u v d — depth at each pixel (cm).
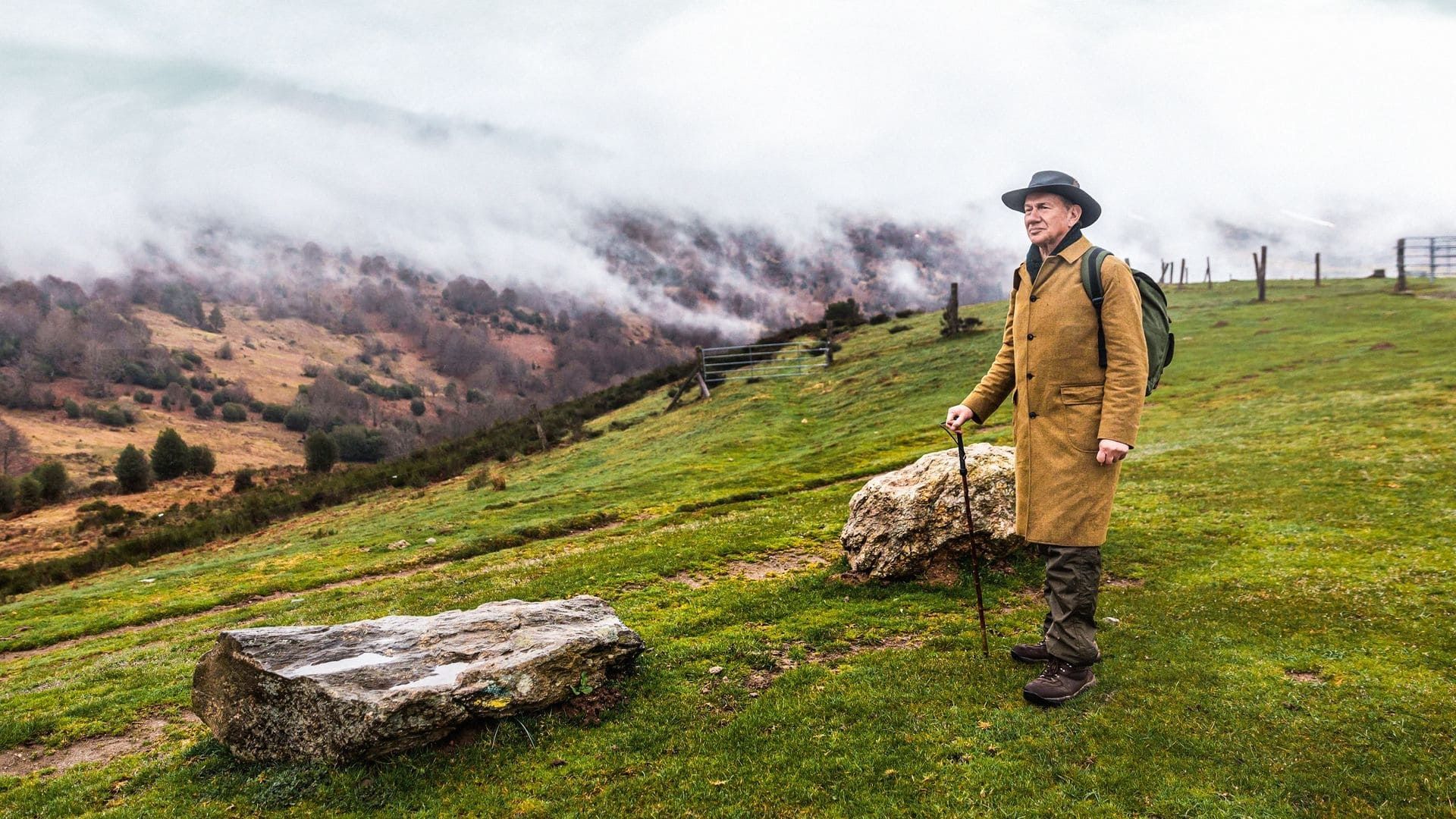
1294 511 1435
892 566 1084
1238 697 607
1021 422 618
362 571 2595
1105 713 580
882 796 496
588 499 3856
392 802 546
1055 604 611
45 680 1314
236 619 1828
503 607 790
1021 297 621
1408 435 2030
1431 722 552
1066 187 582
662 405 8006
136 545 5475
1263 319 5181
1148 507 1584
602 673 711
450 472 7506
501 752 605
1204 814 449
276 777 591
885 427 4581
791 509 2200
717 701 684
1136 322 561
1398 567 1029
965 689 641
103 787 650
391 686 618
